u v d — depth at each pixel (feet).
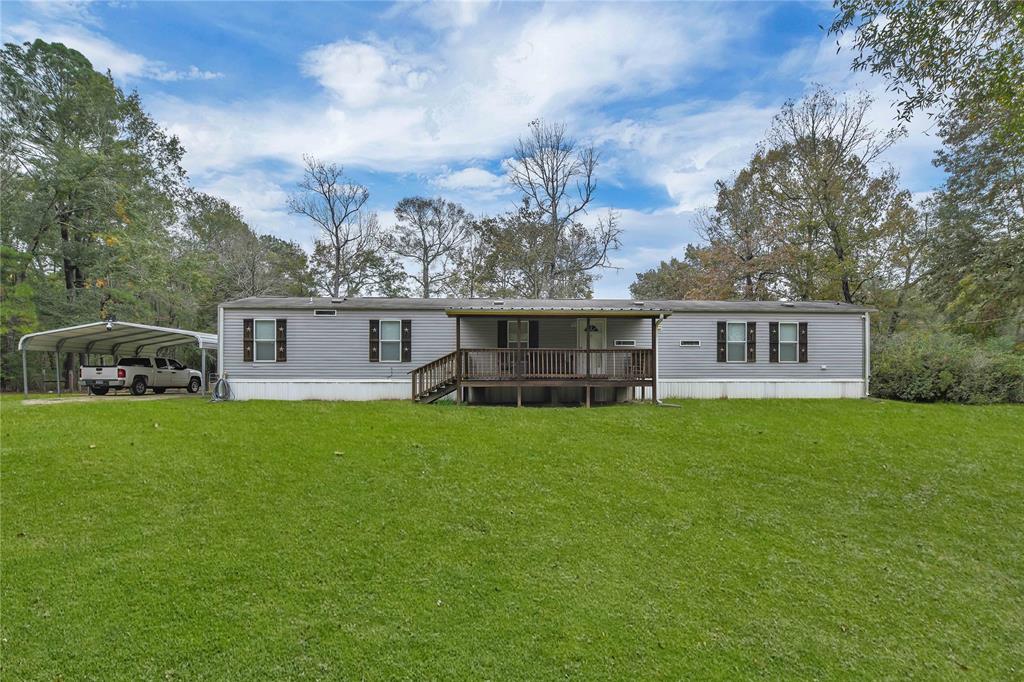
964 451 32.24
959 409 47.65
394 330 51.90
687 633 14.38
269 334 50.57
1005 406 49.57
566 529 20.52
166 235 89.76
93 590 15.23
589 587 16.44
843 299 83.20
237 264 102.47
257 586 15.80
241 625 13.92
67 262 81.30
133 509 20.97
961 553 19.66
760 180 87.61
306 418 38.04
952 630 15.15
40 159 72.69
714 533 20.59
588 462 28.63
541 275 105.19
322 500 22.45
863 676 13.08
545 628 14.33
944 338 58.54
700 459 29.73
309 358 50.83
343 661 12.74
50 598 14.76
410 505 22.29
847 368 56.59
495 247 108.17
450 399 50.26
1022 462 30.07
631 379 47.91
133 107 85.66
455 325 52.54
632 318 52.70
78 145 76.95
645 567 17.83
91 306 77.61
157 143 88.48
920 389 52.80
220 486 23.59
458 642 13.61
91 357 86.53
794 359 56.03
